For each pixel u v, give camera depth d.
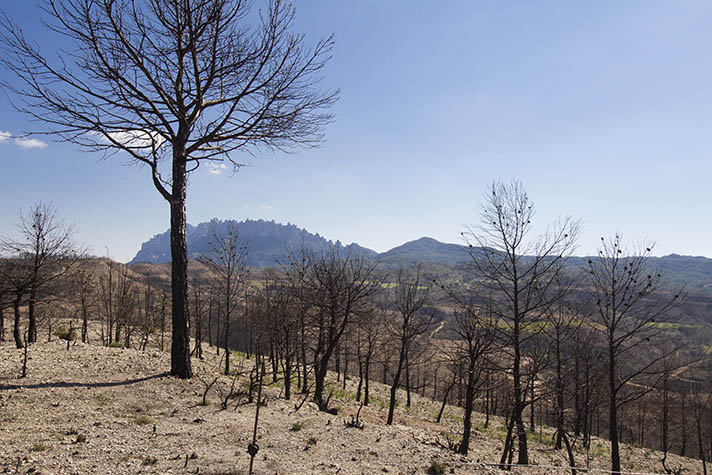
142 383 11.72
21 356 13.24
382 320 22.27
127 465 6.39
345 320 19.25
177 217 13.25
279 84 13.94
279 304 18.02
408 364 27.75
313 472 7.41
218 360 28.14
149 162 13.42
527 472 12.32
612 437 12.87
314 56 14.10
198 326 27.11
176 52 13.48
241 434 9.00
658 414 35.38
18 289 18.36
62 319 31.86
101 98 12.20
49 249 20.59
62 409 8.84
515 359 12.66
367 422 13.74
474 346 14.09
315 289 19.75
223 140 14.24
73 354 14.38
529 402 12.80
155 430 8.36
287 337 16.16
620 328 13.66
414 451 10.32
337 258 21.53
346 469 7.96
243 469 6.93
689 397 29.41
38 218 20.33
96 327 36.66
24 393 9.45
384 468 8.38
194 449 7.61
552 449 20.97
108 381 11.48
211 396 11.84
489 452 16.31
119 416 8.96
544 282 12.67
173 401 10.70
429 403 33.97
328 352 18.61
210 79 13.48
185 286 13.27
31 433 7.26
